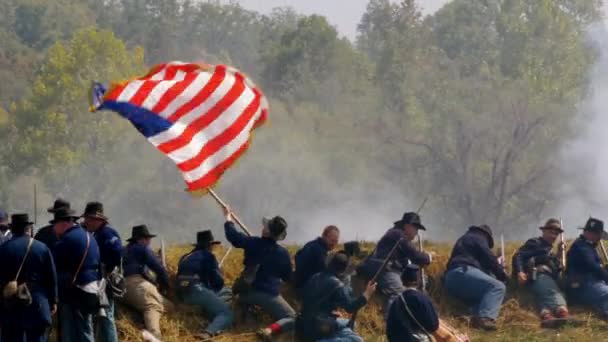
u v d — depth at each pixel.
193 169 25.88
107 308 24.12
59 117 127.88
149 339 25.69
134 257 26.52
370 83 140.50
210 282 27.34
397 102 127.56
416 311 21.89
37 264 22.72
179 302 27.36
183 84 26.27
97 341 25.16
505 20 150.12
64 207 23.59
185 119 26.08
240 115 26.28
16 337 22.59
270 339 26.22
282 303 26.80
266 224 27.22
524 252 29.72
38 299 22.62
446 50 162.75
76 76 133.62
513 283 29.83
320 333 24.52
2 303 22.69
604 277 29.09
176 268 28.36
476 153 112.75
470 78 129.88
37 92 131.25
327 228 27.12
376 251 28.48
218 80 26.42
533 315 29.19
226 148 26.11
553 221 29.94
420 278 28.28
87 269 23.48
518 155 111.56
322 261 26.83
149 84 26.09
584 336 27.67
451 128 113.25
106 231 24.66
